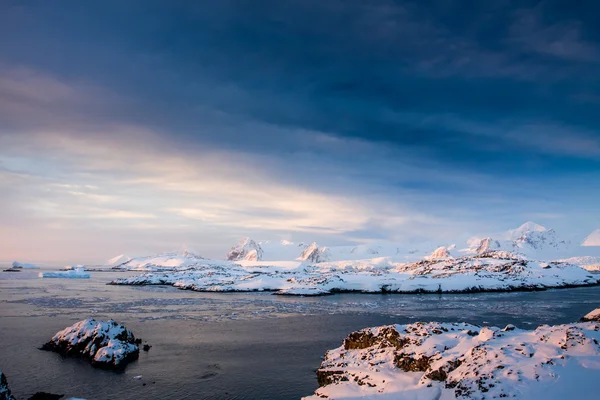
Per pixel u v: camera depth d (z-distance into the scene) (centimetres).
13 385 2981
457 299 9625
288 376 3219
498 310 7075
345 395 2342
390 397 2155
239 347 4212
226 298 9881
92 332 3909
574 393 1631
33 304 7500
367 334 3195
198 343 4394
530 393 1680
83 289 11556
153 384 3025
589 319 2947
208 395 2797
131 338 4191
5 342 4244
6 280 15188
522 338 2373
